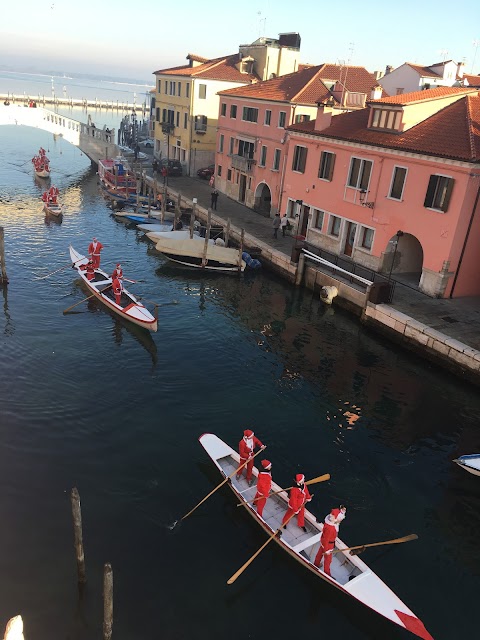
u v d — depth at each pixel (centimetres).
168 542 1145
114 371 1798
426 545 1203
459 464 1429
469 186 2128
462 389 1862
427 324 2059
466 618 1043
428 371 1973
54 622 952
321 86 3575
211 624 981
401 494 1353
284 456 1459
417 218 2372
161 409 1612
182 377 1806
